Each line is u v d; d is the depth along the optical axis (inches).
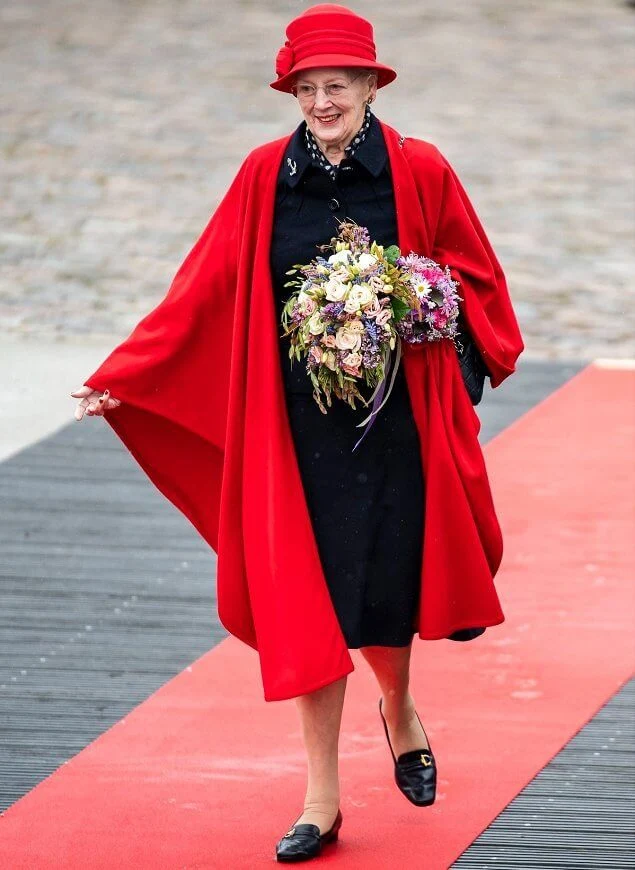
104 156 1565.0
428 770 423.8
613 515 705.0
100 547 673.0
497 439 820.0
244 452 394.6
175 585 628.4
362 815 430.9
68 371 951.6
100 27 2265.0
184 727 494.0
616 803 440.5
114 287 1151.0
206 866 399.9
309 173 390.9
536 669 540.1
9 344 1005.2
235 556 400.2
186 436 426.3
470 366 410.3
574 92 1915.6
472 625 401.4
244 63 2031.3
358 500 392.8
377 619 400.8
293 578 385.1
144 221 1339.8
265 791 445.4
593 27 2352.4
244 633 404.8
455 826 423.8
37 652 558.3
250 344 393.7
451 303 385.1
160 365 408.8
